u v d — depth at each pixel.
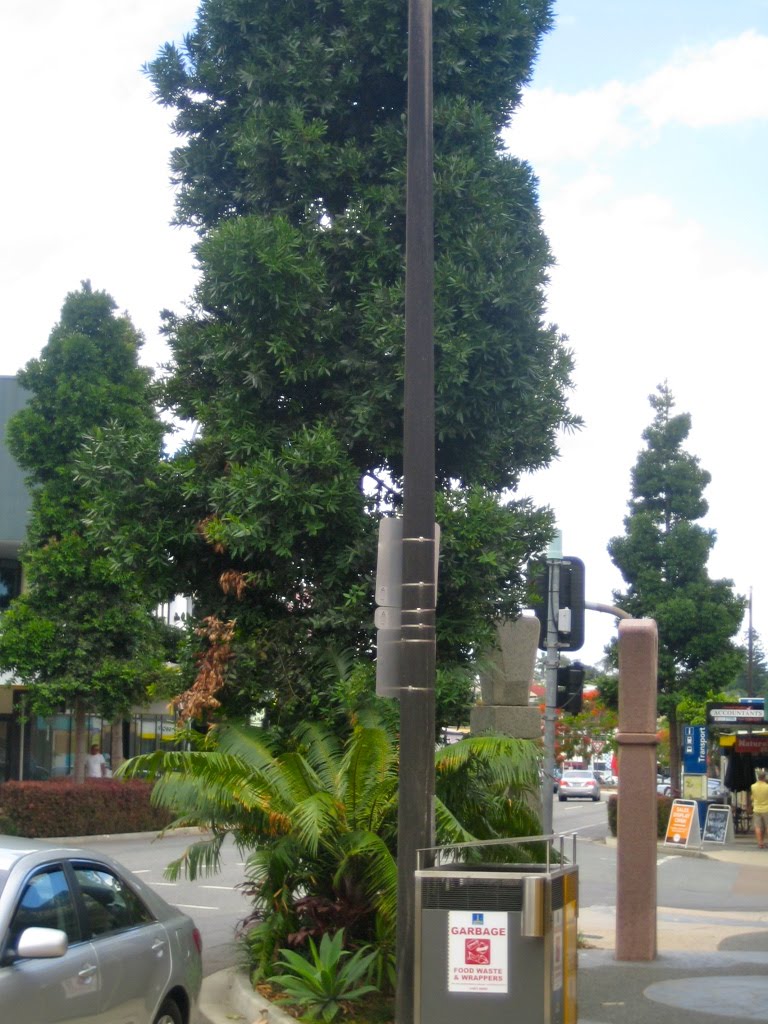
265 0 12.26
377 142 12.12
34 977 6.17
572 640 12.47
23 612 28.66
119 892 7.57
